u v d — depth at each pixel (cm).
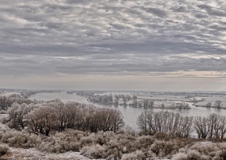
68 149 2197
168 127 4950
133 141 2392
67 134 2930
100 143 2398
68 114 4597
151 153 1914
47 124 3853
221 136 4634
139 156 1816
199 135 4628
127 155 1802
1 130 3116
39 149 2158
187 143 2431
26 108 4922
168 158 1841
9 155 1862
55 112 4175
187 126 5003
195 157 1653
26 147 2259
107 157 1898
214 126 4684
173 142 2294
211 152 1773
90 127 4731
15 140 2408
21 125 4809
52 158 1819
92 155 1953
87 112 5081
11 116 5050
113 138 2528
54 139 2452
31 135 2630
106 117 4816
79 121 4744
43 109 4128
